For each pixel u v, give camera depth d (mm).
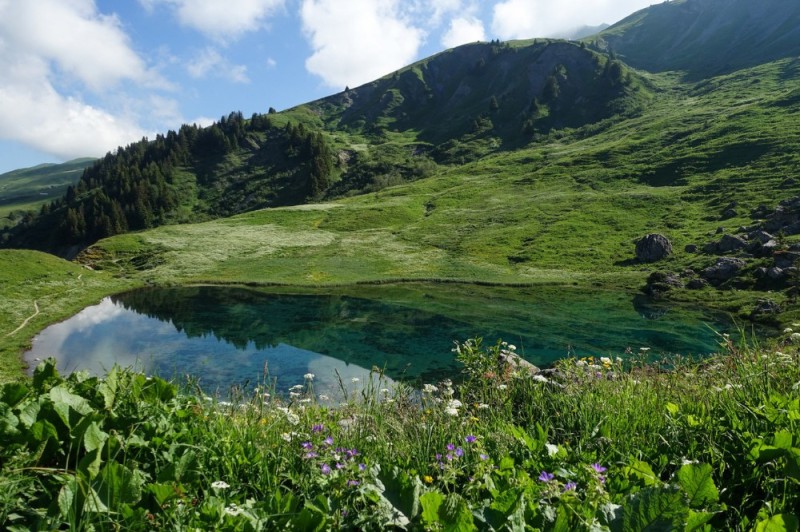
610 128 142625
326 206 98812
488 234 70500
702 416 4375
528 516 2584
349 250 67500
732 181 71312
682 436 4246
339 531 2689
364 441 4727
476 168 123188
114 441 3303
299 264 60500
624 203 74438
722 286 38750
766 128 89312
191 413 4605
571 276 50844
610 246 59000
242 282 51438
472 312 36031
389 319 33906
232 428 4582
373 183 145375
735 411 4305
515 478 3121
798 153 74188
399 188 114688
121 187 161000
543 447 3908
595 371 6938
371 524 2730
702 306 35875
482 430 4895
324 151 164375
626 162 97688
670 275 43312
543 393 6199
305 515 2604
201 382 20062
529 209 79688
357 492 3096
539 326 31016
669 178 83875
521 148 152500
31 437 3266
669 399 5438
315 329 31062
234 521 2680
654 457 3959
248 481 3705
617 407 5055
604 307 37219
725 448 3680
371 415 5559
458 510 2432
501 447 4207
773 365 5332
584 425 4883
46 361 4680
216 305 40312
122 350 26453
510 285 48594
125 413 4059
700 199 68875
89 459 2932
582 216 71938
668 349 24797
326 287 49312
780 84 132750
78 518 2545
